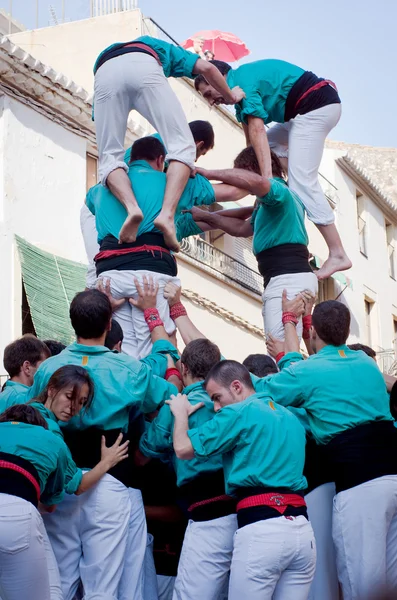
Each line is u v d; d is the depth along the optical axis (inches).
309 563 216.7
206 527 225.9
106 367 224.4
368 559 228.7
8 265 542.6
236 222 323.0
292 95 314.0
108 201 266.4
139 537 230.4
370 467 231.6
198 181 271.7
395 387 248.2
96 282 262.2
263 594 212.4
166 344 252.7
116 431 224.1
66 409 214.4
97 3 773.9
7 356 245.3
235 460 217.8
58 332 547.2
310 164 318.0
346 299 963.3
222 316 740.0
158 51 272.1
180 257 685.9
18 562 198.5
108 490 220.4
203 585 224.2
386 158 1252.5
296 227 299.0
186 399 226.5
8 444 203.2
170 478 253.4
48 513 219.9
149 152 270.4
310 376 236.2
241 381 224.1
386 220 1103.6
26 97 573.0
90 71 748.0
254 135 307.4
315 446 245.9
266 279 301.9
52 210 586.2
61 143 598.5
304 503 220.1
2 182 553.6
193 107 741.9
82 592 228.7
